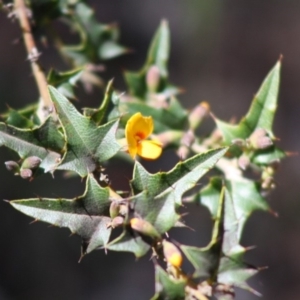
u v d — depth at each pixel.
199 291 0.40
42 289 0.84
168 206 0.40
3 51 0.90
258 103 0.45
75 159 0.41
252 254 0.90
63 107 0.41
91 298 0.85
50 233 0.86
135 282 0.87
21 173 0.41
